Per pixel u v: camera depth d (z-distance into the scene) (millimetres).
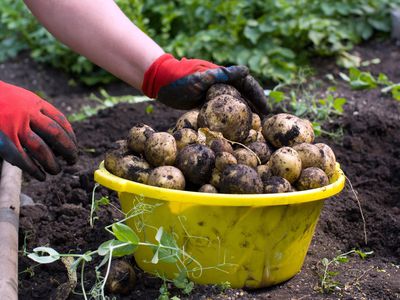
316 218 1072
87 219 1288
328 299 1046
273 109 1789
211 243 1005
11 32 2824
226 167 1004
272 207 985
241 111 1057
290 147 1057
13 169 1423
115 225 963
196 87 1121
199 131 1062
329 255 1212
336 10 2512
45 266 1146
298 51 2424
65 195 1409
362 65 2377
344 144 1636
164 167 1011
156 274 1062
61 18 1134
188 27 2541
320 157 1053
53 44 2568
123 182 999
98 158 1669
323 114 1739
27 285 1104
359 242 1270
